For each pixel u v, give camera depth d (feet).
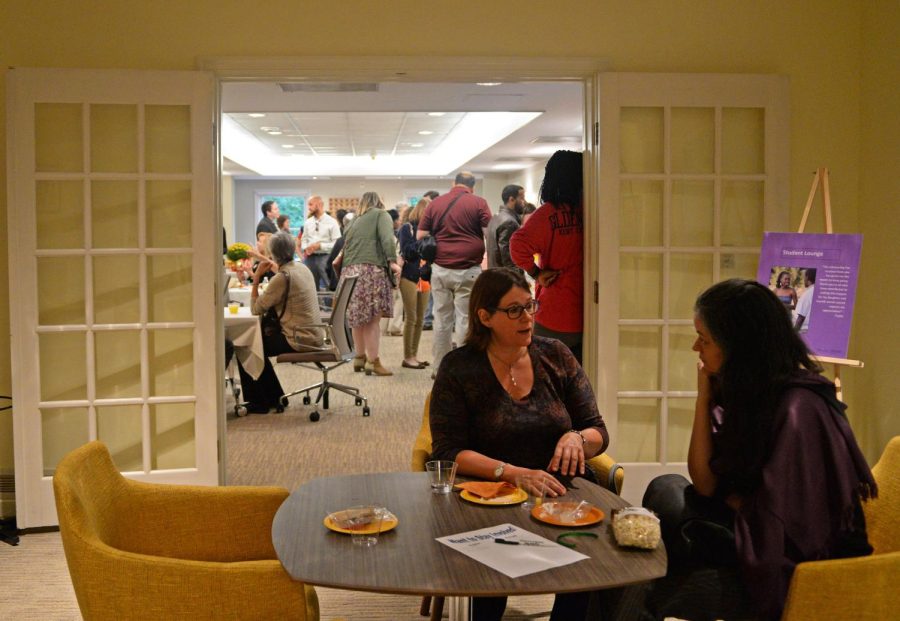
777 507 6.24
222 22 14.42
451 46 14.70
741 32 15.02
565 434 8.55
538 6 14.76
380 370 28.53
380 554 6.08
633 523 6.20
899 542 7.46
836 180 15.29
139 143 14.03
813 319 12.11
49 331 14.05
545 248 15.21
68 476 6.79
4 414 14.49
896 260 14.23
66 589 11.35
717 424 7.27
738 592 6.56
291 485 15.97
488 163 49.70
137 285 14.39
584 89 15.21
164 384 14.57
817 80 15.16
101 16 14.28
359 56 14.53
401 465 17.33
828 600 5.86
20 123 13.69
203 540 7.89
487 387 8.66
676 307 15.10
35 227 13.87
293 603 6.22
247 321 21.17
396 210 41.37
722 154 14.93
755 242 15.15
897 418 14.24
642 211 14.98
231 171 51.90
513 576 5.67
